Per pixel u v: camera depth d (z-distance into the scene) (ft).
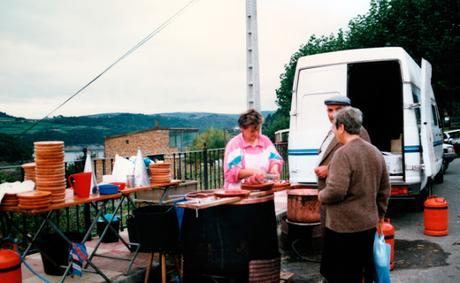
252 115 14.96
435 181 42.96
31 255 18.02
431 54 62.75
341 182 10.58
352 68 29.94
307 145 24.66
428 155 22.93
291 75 85.56
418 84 29.04
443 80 67.00
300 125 24.98
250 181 14.15
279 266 13.75
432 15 64.49
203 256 13.06
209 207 13.03
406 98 23.18
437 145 37.29
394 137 31.40
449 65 65.36
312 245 20.40
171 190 19.69
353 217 10.77
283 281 14.94
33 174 13.87
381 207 11.49
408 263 17.44
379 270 10.98
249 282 12.96
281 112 92.68
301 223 20.18
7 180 18.01
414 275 15.96
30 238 14.84
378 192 11.43
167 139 153.58
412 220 25.77
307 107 24.86
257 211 13.17
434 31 65.00
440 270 16.38
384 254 10.94
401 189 23.24
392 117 31.30
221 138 135.03
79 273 14.43
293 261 18.51
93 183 14.28
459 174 52.21
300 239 20.27
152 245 13.79
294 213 20.34
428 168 22.77
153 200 19.67
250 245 13.00
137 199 20.10
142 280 15.44
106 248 18.76
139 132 152.76
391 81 31.01
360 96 32.04
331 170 10.88
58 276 15.02
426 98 23.80
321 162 14.73
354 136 11.12
